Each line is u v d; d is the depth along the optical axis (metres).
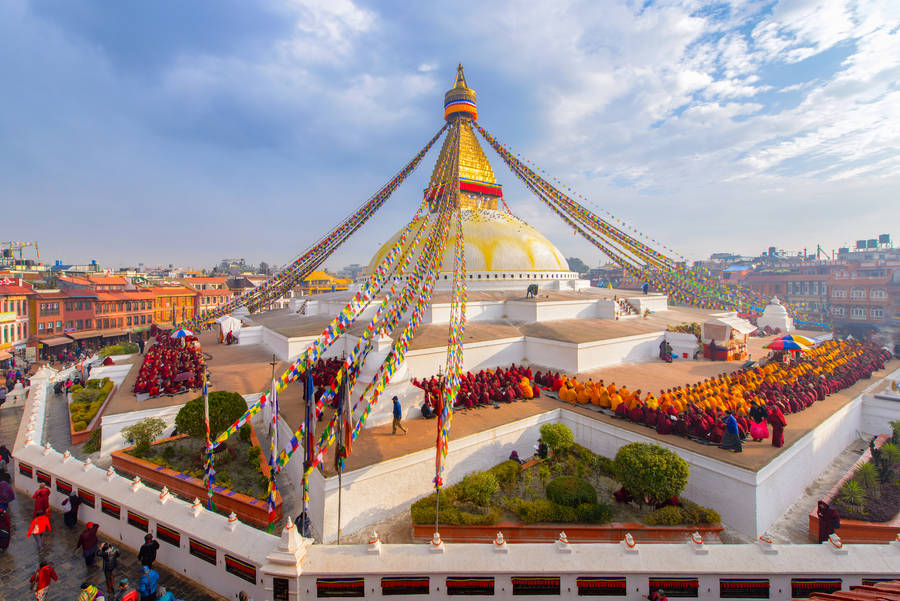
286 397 18.48
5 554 10.98
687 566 8.87
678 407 16.48
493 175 37.31
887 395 19.66
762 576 8.84
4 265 57.59
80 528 12.24
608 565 8.87
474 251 32.03
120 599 9.00
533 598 8.88
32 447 15.11
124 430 16.17
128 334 49.03
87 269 73.69
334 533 11.38
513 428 15.79
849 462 16.94
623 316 30.16
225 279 72.56
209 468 12.49
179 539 10.40
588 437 16.48
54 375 27.78
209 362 25.28
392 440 13.95
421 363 20.91
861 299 54.41
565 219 27.86
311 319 32.06
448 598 8.89
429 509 11.54
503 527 11.12
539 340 24.08
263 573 8.89
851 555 9.00
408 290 17.73
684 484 11.68
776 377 20.42
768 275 68.44
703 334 26.33
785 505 13.32
